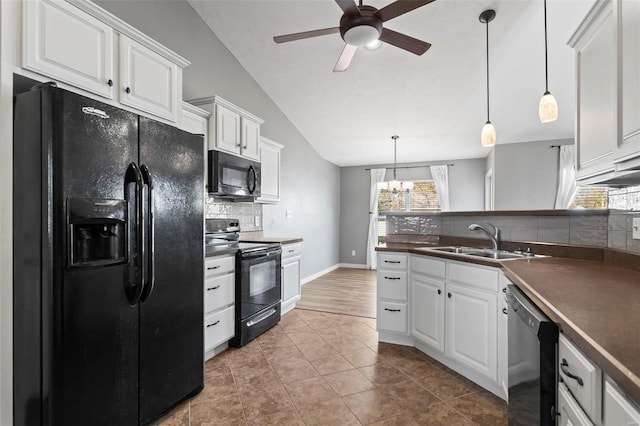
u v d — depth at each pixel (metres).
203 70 3.35
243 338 2.87
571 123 4.63
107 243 1.53
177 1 3.05
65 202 1.32
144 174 1.65
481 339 2.11
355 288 5.16
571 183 5.10
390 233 3.56
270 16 3.25
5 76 1.33
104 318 1.47
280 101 4.63
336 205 7.27
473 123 4.87
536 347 1.13
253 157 3.48
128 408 1.59
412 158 6.62
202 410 1.92
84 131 1.39
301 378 2.31
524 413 1.27
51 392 1.28
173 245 1.87
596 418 0.80
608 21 1.37
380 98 4.39
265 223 4.38
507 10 2.89
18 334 1.33
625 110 1.19
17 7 1.39
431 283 2.57
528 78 3.78
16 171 1.33
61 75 1.55
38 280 1.29
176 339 1.90
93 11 1.68
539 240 2.42
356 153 6.30
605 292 1.23
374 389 2.16
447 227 3.21
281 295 3.64
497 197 5.49
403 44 2.29
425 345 2.71
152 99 2.06
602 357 0.70
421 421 1.82
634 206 1.75
